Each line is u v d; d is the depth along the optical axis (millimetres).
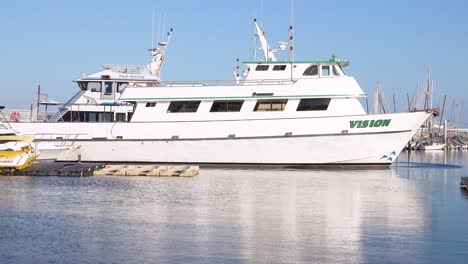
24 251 14234
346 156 36781
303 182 30266
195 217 19109
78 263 13180
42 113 41750
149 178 32219
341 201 23344
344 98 37125
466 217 19500
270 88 37500
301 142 36750
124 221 18266
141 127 38125
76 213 19734
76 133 38688
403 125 36312
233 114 37625
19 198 23484
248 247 14727
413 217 19453
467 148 109625
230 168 37625
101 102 41812
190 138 37625
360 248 14711
